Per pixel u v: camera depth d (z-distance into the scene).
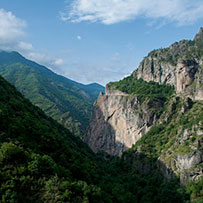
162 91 178.25
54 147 65.75
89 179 63.91
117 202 65.88
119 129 192.62
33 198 42.16
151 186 94.81
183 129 112.62
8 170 44.75
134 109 169.12
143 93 181.62
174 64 181.50
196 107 124.94
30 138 61.03
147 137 140.88
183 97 145.38
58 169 51.31
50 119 112.94
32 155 50.06
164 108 155.00
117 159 149.62
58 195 43.44
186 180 85.75
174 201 78.88
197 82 140.50
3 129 57.16
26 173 46.03
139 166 118.44
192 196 76.12
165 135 128.62
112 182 83.75
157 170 106.38
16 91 103.06
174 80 176.38
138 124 159.50
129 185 95.81
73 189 47.53
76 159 70.06
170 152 105.12
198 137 95.31
